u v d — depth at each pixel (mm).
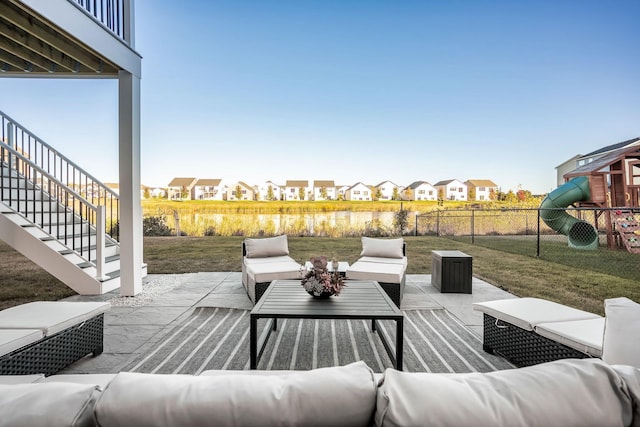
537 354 2412
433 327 3615
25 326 2285
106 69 5109
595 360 965
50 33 3998
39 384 896
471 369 2672
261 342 3182
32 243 4797
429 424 772
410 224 11672
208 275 6258
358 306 2814
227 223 11508
